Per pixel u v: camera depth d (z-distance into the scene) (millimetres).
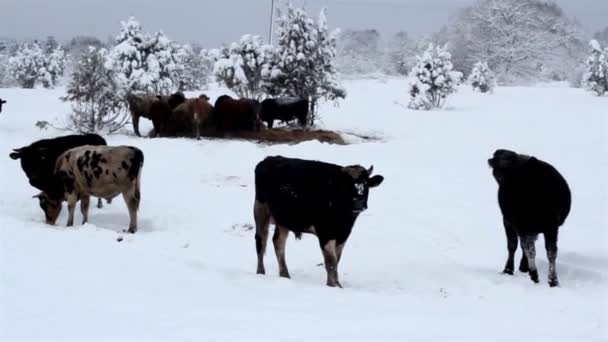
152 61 33062
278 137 23312
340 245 8344
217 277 7504
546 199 8531
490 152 19656
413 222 12352
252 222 12414
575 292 8164
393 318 5883
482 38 71812
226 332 5062
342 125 28391
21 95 40156
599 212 12734
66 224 11898
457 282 8641
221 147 20609
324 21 28328
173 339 4797
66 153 11531
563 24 75188
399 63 83125
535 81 71875
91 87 23781
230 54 29172
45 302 5828
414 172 17047
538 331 5820
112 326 5164
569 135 22719
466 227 11969
